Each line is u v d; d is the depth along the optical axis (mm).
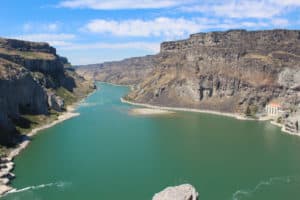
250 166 174625
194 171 167000
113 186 147750
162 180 154750
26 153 195625
